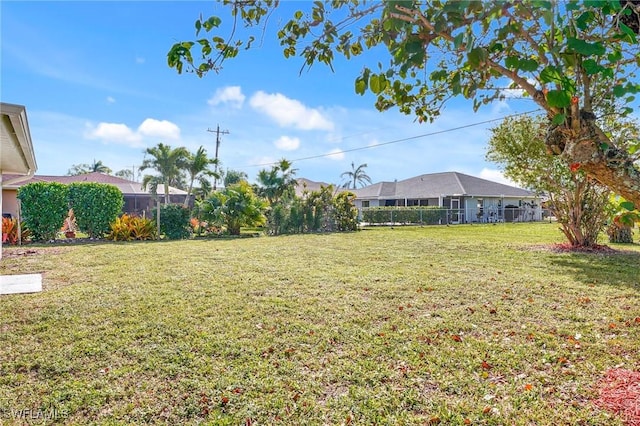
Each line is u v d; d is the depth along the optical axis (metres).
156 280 6.16
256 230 18.88
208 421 2.42
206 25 2.00
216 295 5.24
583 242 10.14
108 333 3.81
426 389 2.80
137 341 3.62
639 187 1.49
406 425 2.38
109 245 11.29
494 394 2.72
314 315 4.41
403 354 3.37
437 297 5.18
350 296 5.23
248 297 5.15
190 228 14.53
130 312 4.47
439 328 3.99
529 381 2.89
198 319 4.24
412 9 1.40
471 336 3.78
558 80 1.43
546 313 4.47
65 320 4.19
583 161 1.57
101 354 3.34
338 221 17.98
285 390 2.78
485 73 1.81
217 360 3.25
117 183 28.44
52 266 7.47
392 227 22.44
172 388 2.80
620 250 9.79
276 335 3.80
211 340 3.65
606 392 2.69
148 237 13.38
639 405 2.48
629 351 3.38
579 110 1.59
